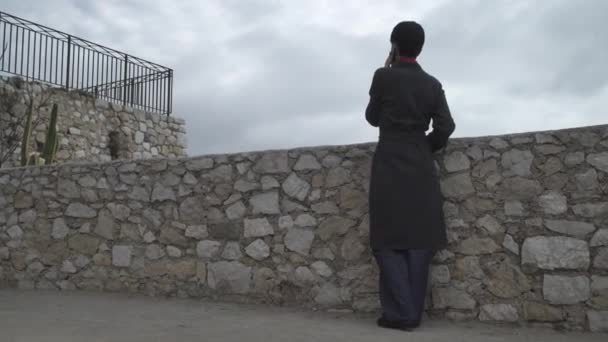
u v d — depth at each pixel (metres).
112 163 4.39
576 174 2.89
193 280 3.94
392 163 2.91
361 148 3.47
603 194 2.82
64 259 4.52
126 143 10.27
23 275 4.69
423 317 3.13
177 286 3.99
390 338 2.58
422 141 2.96
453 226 3.14
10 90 8.45
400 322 2.78
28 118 7.73
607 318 2.73
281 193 3.69
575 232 2.85
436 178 2.97
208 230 3.92
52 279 4.55
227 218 3.86
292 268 3.59
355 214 3.43
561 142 2.95
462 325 2.96
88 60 9.80
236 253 3.79
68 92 9.32
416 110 2.93
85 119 9.55
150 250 4.14
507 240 3.00
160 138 11.02
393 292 2.81
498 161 3.09
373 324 2.99
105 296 4.09
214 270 3.86
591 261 2.80
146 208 4.19
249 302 3.71
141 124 10.64
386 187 2.89
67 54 9.40
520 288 2.94
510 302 2.95
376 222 2.91
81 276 4.42
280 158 3.73
